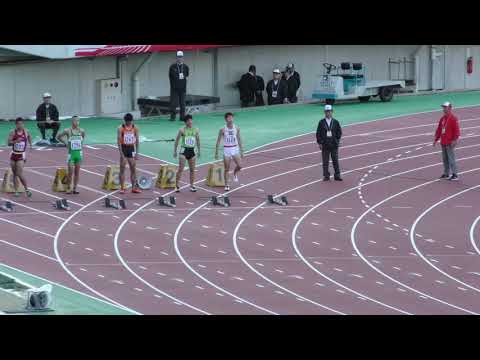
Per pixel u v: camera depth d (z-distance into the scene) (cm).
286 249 9256
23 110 14188
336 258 9056
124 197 10656
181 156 10819
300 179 11588
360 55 17375
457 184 11569
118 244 9231
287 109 15875
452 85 18412
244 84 16025
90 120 14525
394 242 9538
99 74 14862
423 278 8600
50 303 7306
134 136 10706
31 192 10688
